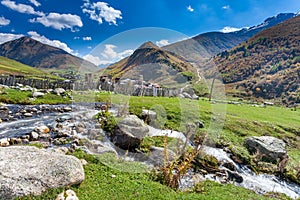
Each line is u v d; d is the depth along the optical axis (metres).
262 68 122.56
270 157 15.12
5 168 6.39
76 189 7.08
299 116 33.06
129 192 7.47
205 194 8.98
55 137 13.09
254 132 19.56
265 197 9.96
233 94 89.19
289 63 117.38
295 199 11.02
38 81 34.09
